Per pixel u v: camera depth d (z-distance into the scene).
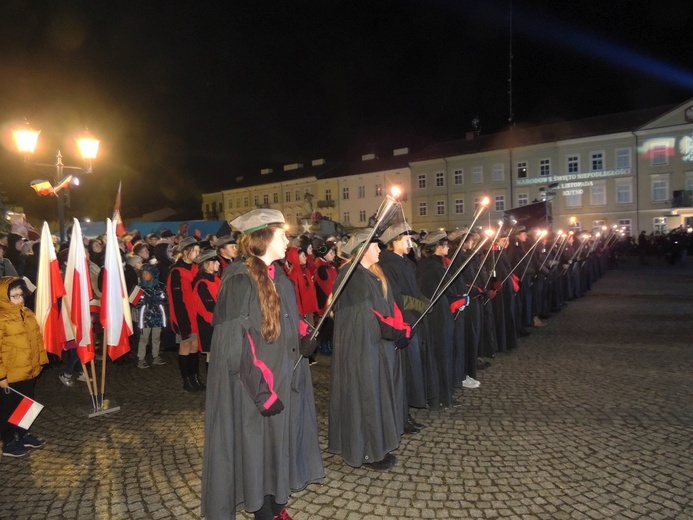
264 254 3.06
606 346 8.02
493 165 43.22
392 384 4.07
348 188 49.88
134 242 9.83
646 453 4.27
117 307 5.67
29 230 11.35
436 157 45.25
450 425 4.96
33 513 3.58
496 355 7.61
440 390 5.35
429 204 46.12
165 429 5.05
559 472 3.98
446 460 4.22
